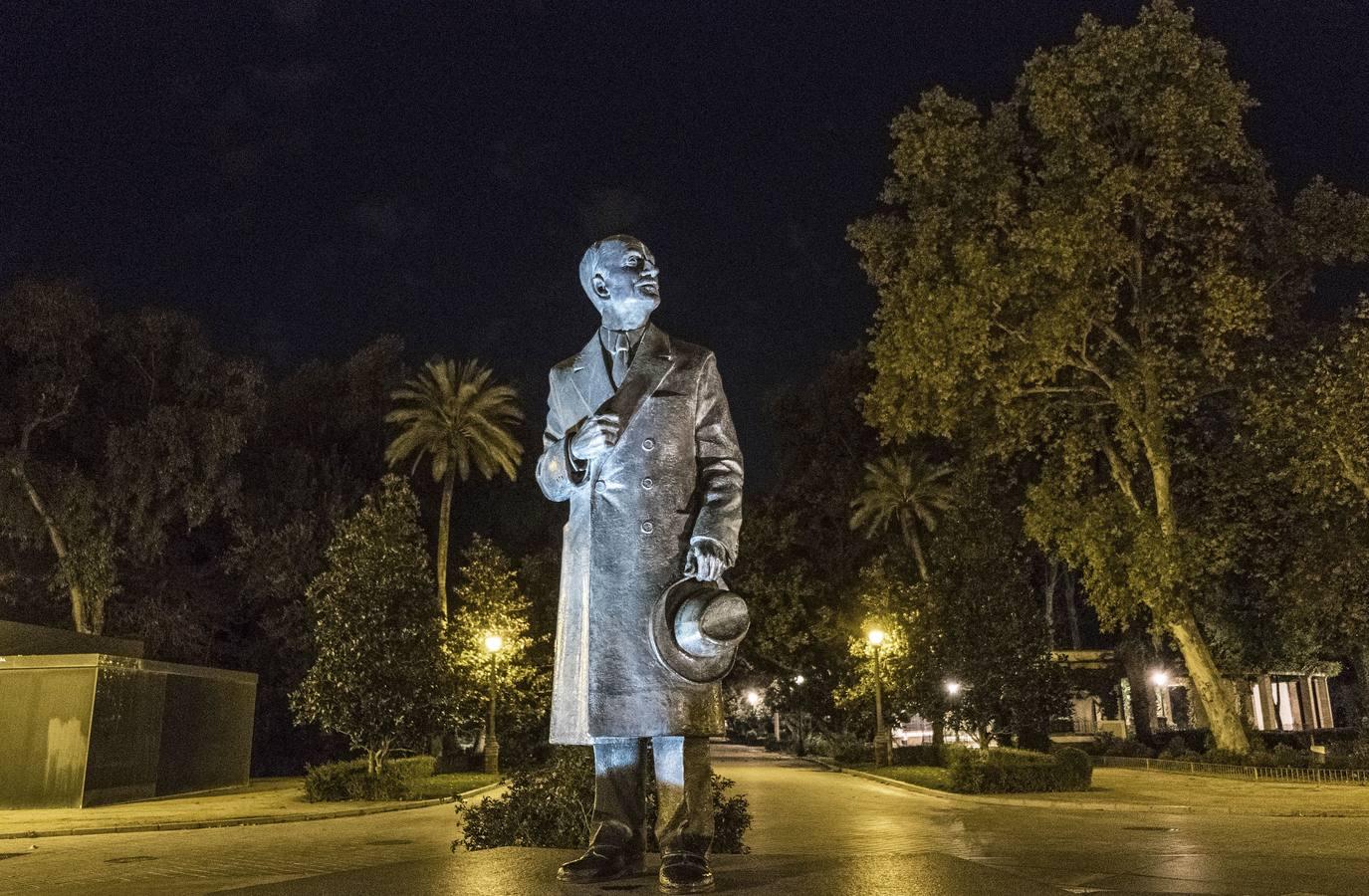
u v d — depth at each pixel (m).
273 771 45.03
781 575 48.84
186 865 13.99
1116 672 48.59
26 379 36.56
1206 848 13.16
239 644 46.31
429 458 48.28
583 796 9.25
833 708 50.66
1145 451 32.84
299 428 48.16
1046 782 25.66
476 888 4.40
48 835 18.72
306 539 41.53
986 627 30.98
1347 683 54.25
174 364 39.62
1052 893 4.12
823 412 52.22
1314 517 28.84
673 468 4.98
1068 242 27.11
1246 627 38.81
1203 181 30.30
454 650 37.12
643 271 5.28
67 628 40.00
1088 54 28.12
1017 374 29.25
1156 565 28.86
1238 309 27.16
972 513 32.75
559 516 52.72
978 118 29.84
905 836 16.12
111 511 37.19
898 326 29.81
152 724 26.59
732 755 61.19
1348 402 25.08
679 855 4.45
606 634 4.79
